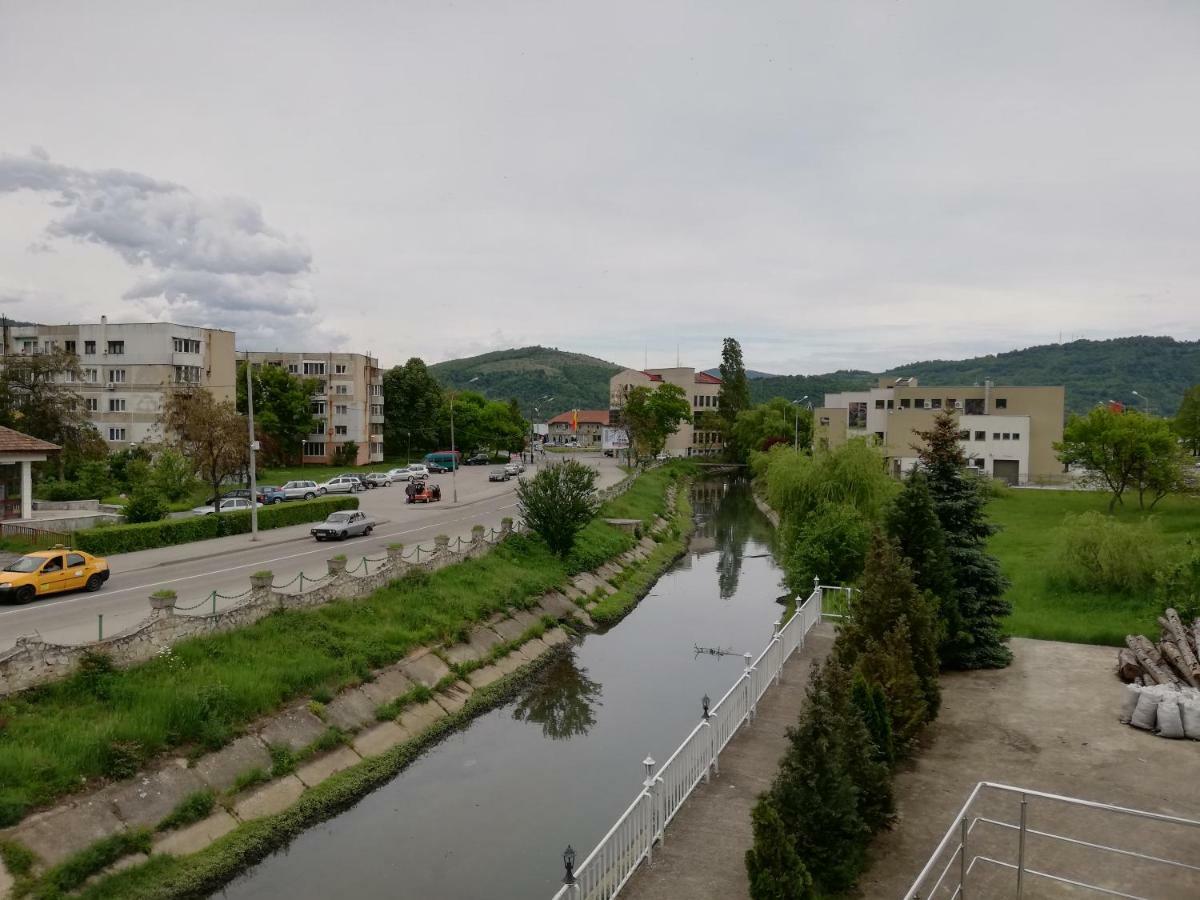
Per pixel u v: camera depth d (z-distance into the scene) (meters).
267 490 59.47
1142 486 57.56
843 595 24.66
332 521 40.94
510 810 17.97
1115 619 26.23
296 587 27.94
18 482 41.19
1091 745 15.04
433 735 21.80
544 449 146.75
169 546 37.56
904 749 14.41
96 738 15.72
